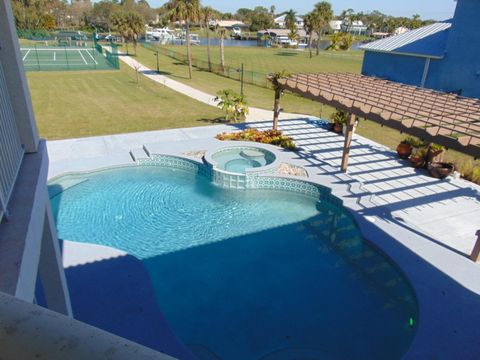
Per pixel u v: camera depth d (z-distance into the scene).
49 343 0.97
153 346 6.46
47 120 19.44
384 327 7.40
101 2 110.25
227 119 20.23
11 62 4.04
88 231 10.48
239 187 13.23
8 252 2.73
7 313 1.08
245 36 97.62
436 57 19.05
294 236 10.52
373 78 17.97
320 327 7.39
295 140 17.03
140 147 15.77
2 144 3.37
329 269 9.12
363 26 128.38
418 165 14.18
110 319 6.96
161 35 80.44
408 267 8.72
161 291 8.27
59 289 5.60
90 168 13.68
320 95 13.69
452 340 6.70
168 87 29.75
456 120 10.70
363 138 17.73
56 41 64.56
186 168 14.55
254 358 6.68
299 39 86.25
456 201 11.86
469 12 17.39
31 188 3.68
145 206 11.89
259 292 8.32
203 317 7.57
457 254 9.25
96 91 27.19
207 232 10.61
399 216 10.94
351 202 11.59
